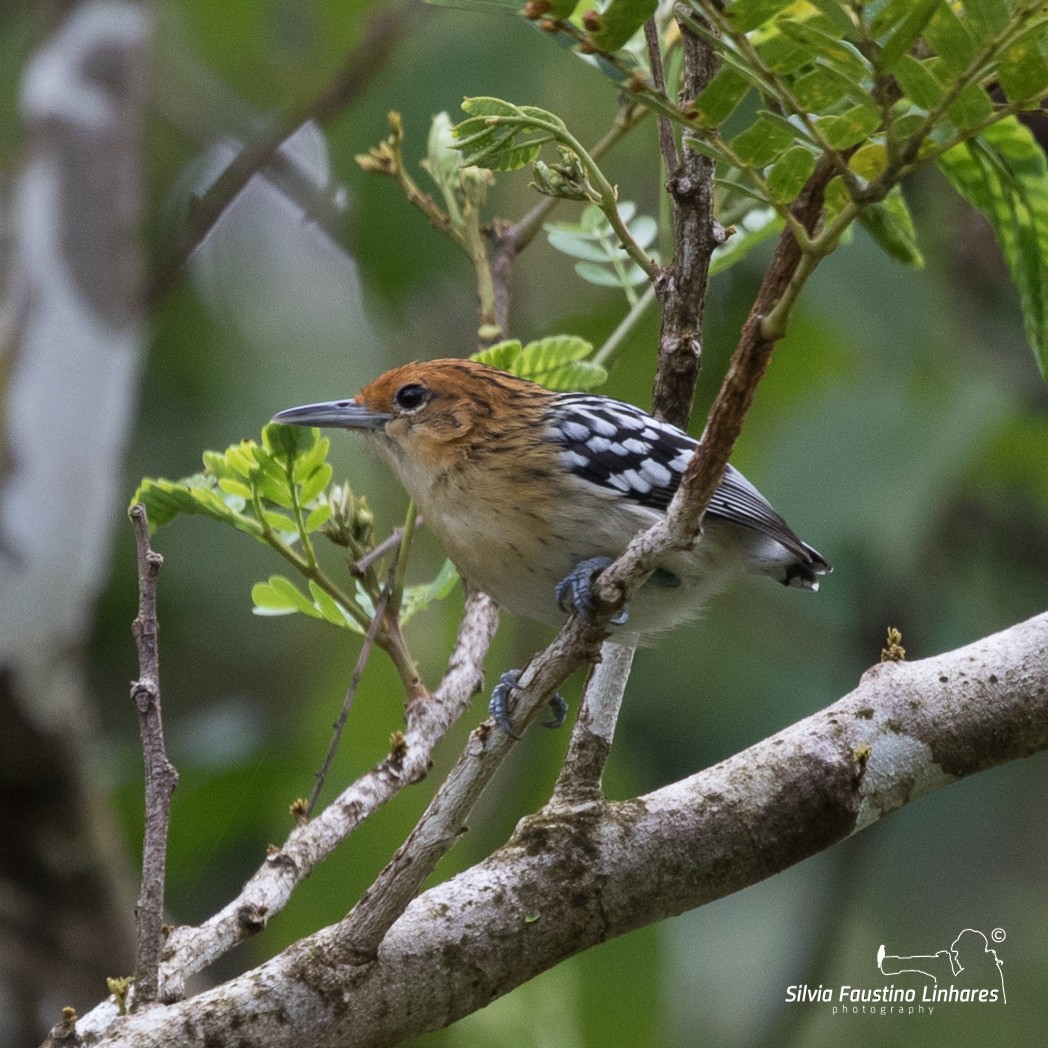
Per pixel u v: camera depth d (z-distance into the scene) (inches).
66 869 438.6
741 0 187.9
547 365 340.2
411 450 327.9
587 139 518.6
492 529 318.3
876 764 270.1
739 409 201.5
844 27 180.4
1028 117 368.5
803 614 518.0
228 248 587.5
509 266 362.0
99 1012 243.0
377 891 236.7
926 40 183.3
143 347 478.3
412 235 469.4
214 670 553.9
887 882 567.2
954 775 274.4
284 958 239.9
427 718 294.5
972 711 274.2
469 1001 247.3
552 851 256.7
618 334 343.9
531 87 478.9
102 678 555.5
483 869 255.6
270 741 458.6
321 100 470.3
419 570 512.1
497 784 470.6
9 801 432.8
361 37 510.6
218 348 577.6
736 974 530.6
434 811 234.2
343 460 533.0
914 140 185.5
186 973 243.1
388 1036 241.3
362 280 483.8
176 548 553.6
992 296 522.0
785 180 227.0
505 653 476.1
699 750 507.2
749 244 339.3
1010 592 550.6
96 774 449.4
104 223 453.7
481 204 349.1
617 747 462.9
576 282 557.0
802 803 265.4
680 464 316.8
